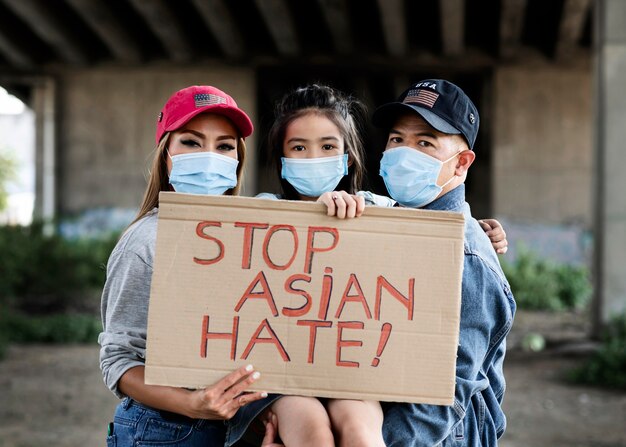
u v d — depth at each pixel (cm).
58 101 2800
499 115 2659
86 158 2788
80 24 2639
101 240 2131
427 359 239
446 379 238
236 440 248
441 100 271
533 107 2647
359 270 241
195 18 2584
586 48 2598
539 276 2045
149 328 237
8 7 2547
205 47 2712
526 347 1324
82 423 827
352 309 239
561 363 1184
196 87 291
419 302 240
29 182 5300
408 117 277
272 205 242
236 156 299
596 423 829
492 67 2652
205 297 239
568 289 2044
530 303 1973
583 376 1043
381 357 238
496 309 263
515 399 944
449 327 240
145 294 262
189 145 290
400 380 238
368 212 242
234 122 295
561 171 2639
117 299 262
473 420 267
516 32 2448
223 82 2719
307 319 239
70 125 2795
